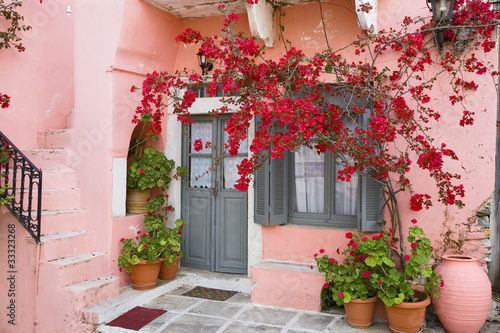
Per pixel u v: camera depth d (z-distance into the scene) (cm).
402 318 400
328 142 417
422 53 446
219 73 450
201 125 593
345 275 425
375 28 470
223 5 450
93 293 456
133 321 445
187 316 459
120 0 500
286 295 479
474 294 395
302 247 508
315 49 507
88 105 529
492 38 434
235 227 568
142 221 555
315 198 528
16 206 478
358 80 435
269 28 514
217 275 562
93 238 518
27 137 602
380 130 388
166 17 555
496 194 453
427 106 452
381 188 465
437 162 401
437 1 416
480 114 433
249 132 547
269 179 511
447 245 445
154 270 515
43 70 623
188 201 597
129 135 538
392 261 414
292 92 449
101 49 518
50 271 450
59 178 524
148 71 557
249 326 432
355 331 416
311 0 503
